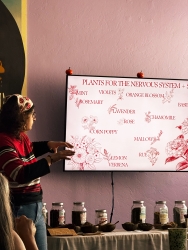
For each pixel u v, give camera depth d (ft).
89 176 15.19
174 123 15.37
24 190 11.06
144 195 15.67
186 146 15.48
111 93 14.89
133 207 14.17
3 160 10.85
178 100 15.39
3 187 5.84
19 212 10.99
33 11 14.88
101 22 15.52
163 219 14.06
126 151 15.01
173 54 16.15
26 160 11.35
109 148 14.89
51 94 14.98
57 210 13.51
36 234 11.27
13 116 11.16
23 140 11.45
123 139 14.97
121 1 15.72
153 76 15.94
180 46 16.22
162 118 15.28
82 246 12.09
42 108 14.88
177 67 16.17
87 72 15.34
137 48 15.83
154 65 15.97
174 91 15.37
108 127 14.87
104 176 15.33
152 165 15.20
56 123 14.99
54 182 14.87
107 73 15.52
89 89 14.73
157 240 12.77
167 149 15.31
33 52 14.84
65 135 14.55
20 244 6.54
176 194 15.99
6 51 14.47
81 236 12.17
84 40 15.34
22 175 10.75
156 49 16.01
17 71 14.58
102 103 14.83
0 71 14.39
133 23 15.81
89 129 14.73
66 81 14.55
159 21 16.06
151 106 15.20
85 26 15.37
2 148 10.92
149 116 15.17
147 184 15.72
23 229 7.04
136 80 15.08
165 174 15.90
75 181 15.05
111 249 12.35
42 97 14.89
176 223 14.32
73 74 14.96
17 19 14.57
